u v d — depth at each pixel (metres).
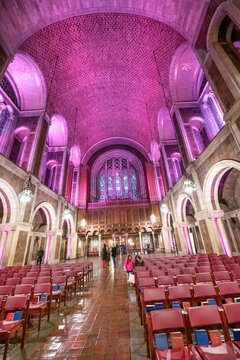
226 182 10.28
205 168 9.09
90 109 21.03
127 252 21.39
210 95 11.84
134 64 15.84
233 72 6.43
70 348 2.62
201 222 9.52
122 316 3.70
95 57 15.30
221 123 11.25
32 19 9.77
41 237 15.73
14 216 9.37
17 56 11.02
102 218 22.56
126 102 21.08
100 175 28.81
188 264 5.78
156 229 21.17
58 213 15.19
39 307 3.44
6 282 4.68
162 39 12.52
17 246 9.09
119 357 2.35
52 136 18.28
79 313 4.00
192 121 12.78
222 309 2.15
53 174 18.50
